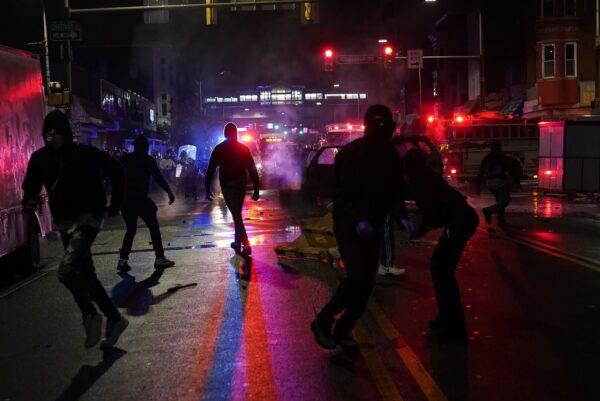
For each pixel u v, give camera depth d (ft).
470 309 22.79
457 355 17.80
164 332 20.89
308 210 61.11
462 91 197.77
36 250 34.19
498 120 99.19
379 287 26.50
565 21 130.93
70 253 18.15
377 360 17.49
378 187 17.30
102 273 31.78
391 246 28.30
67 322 22.80
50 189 18.56
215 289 27.09
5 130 30.48
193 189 86.12
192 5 72.18
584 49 131.23
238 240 32.99
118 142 167.12
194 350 18.89
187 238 44.16
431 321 20.25
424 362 17.26
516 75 156.04
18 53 33.17
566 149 70.03
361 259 17.28
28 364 18.22
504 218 48.49
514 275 28.50
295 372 16.71
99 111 143.64
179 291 27.02
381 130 17.30
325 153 72.08
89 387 16.19
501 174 43.68
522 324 20.81
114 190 19.54
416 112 267.39
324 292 26.00
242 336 20.15
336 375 16.39
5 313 24.36
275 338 19.84
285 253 34.58
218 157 32.99
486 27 173.47
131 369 17.44
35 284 30.01
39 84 36.45
